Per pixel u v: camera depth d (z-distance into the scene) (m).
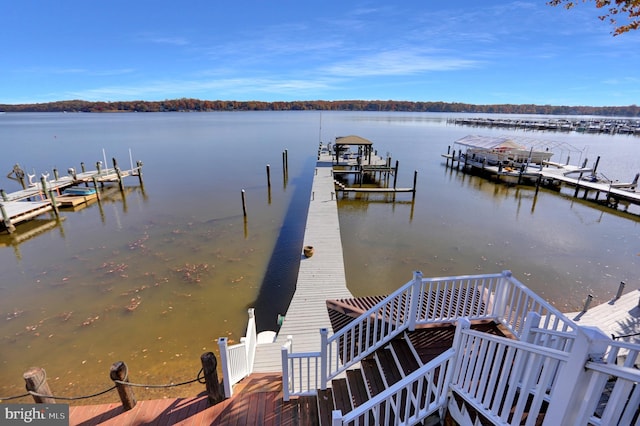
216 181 23.56
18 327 8.02
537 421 2.91
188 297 9.27
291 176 25.56
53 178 22.03
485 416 2.98
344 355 4.59
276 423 4.31
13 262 11.38
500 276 4.62
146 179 24.03
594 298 9.24
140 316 8.43
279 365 5.83
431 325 4.71
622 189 18.78
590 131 65.38
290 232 14.16
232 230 14.34
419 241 13.26
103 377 6.49
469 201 19.17
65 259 11.59
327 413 4.31
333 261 9.95
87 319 8.31
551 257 11.77
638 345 1.91
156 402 4.68
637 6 3.89
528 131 66.06
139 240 13.22
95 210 17.19
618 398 2.00
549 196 20.25
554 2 4.52
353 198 19.91
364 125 77.38
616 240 13.34
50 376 6.53
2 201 16.20
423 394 3.91
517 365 2.65
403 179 24.91
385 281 10.26
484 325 4.70
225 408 4.56
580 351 2.05
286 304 9.02
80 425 4.34
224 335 7.76
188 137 48.69
